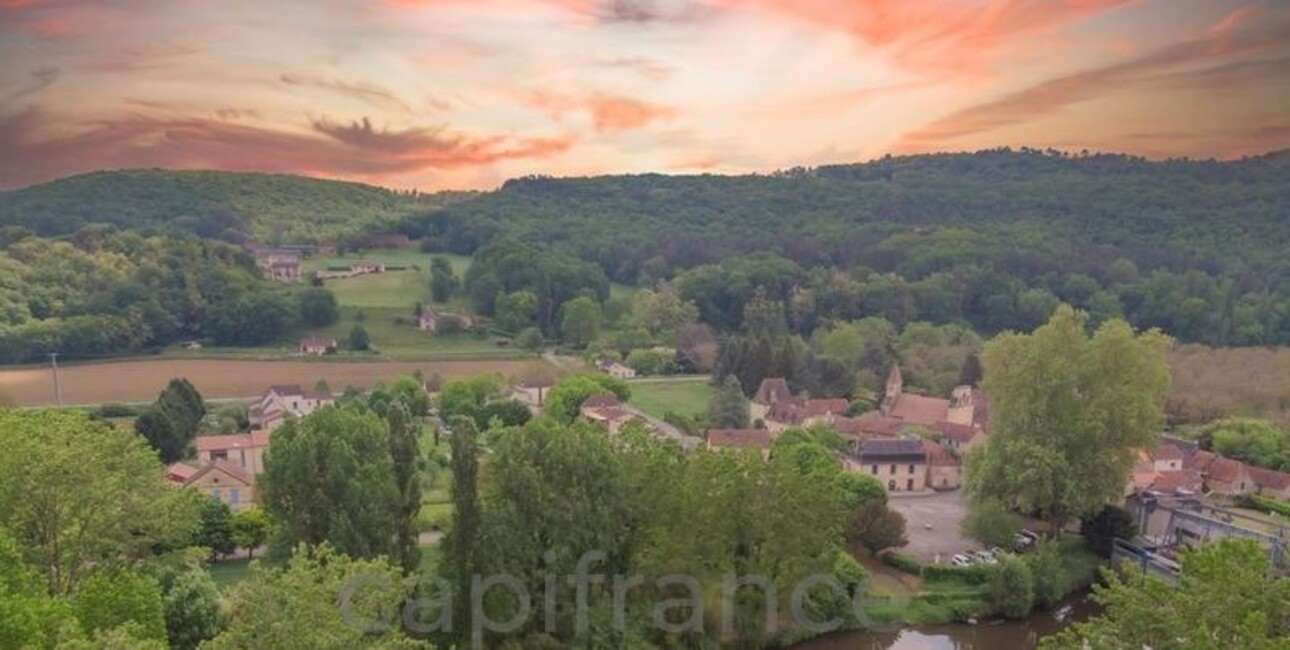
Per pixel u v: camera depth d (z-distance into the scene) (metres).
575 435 55.47
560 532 52.62
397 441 56.78
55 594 42.53
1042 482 76.94
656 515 56.56
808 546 59.22
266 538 74.31
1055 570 71.75
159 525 47.94
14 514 42.50
